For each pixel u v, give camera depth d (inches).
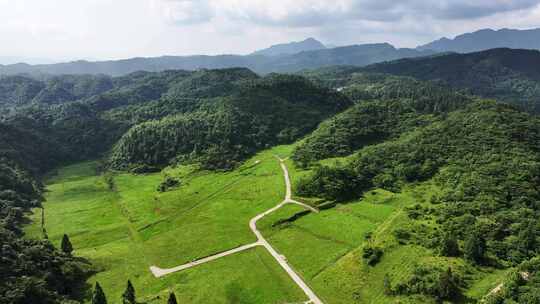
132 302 4483.3
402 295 4087.1
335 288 4547.2
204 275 5123.0
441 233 4852.4
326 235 5797.2
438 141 7687.0
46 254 5221.5
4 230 5698.8
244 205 7332.7
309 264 5152.6
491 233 4630.9
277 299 4478.3
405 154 7598.4
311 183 7322.8
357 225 5905.5
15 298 4057.6
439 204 5644.7
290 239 5880.9
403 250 4736.7
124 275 5329.7
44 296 4370.1
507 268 4141.2
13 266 4598.9
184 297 4640.8
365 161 7844.5
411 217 5438.0
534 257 4082.2
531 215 4830.2
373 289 4352.9
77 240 6628.9
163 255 5816.9
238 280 4918.8
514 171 5885.8
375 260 4709.6
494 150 6776.6
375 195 6771.7
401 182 6968.5
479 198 5408.5
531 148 6884.8
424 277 4153.5
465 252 4350.4
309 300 4404.5
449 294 3870.6
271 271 5073.8
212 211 7263.8
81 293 4889.3
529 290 3580.2
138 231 6914.4
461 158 6889.8
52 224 7431.1
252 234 6171.3
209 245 5944.9
